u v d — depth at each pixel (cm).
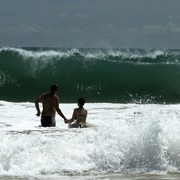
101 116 4191
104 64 9062
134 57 10238
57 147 2608
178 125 2780
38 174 2388
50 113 3731
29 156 2509
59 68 8906
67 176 2355
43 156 2528
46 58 8931
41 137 2730
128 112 4547
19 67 8838
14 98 8388
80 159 2552
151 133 2614
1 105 5053
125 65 9100
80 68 8956
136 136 2633
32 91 8700
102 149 2611
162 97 8725
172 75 9125
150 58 10338
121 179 2305
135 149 2598
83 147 2633
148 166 2561
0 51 8881
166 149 2633
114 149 2614
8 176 2328
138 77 9100
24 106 5025
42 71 8862
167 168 2552
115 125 2811
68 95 8562
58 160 2520
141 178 2331
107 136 2716
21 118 4150
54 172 2425
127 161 2577
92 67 8994
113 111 4638
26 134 2903
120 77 9025
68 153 2573
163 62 9894
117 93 8844
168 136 2670
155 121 2645
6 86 8669
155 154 2586
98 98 8350
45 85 8806
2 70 8775
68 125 3612
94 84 8912
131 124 2767
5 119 4056
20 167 2439
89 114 4372
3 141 2594
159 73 9125
